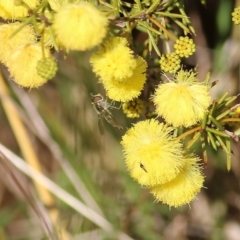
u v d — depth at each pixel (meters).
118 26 0.23
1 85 0.34
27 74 0.22
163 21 0.24
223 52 0.34
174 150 0.22
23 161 0.33
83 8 0.21
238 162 0.35
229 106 0.25
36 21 0.22
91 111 0.35
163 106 0.22
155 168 0.22
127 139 0.23
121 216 0.36
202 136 0.23
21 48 0.22
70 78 0.35
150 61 0.26
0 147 0.33
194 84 0.23
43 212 0.33
